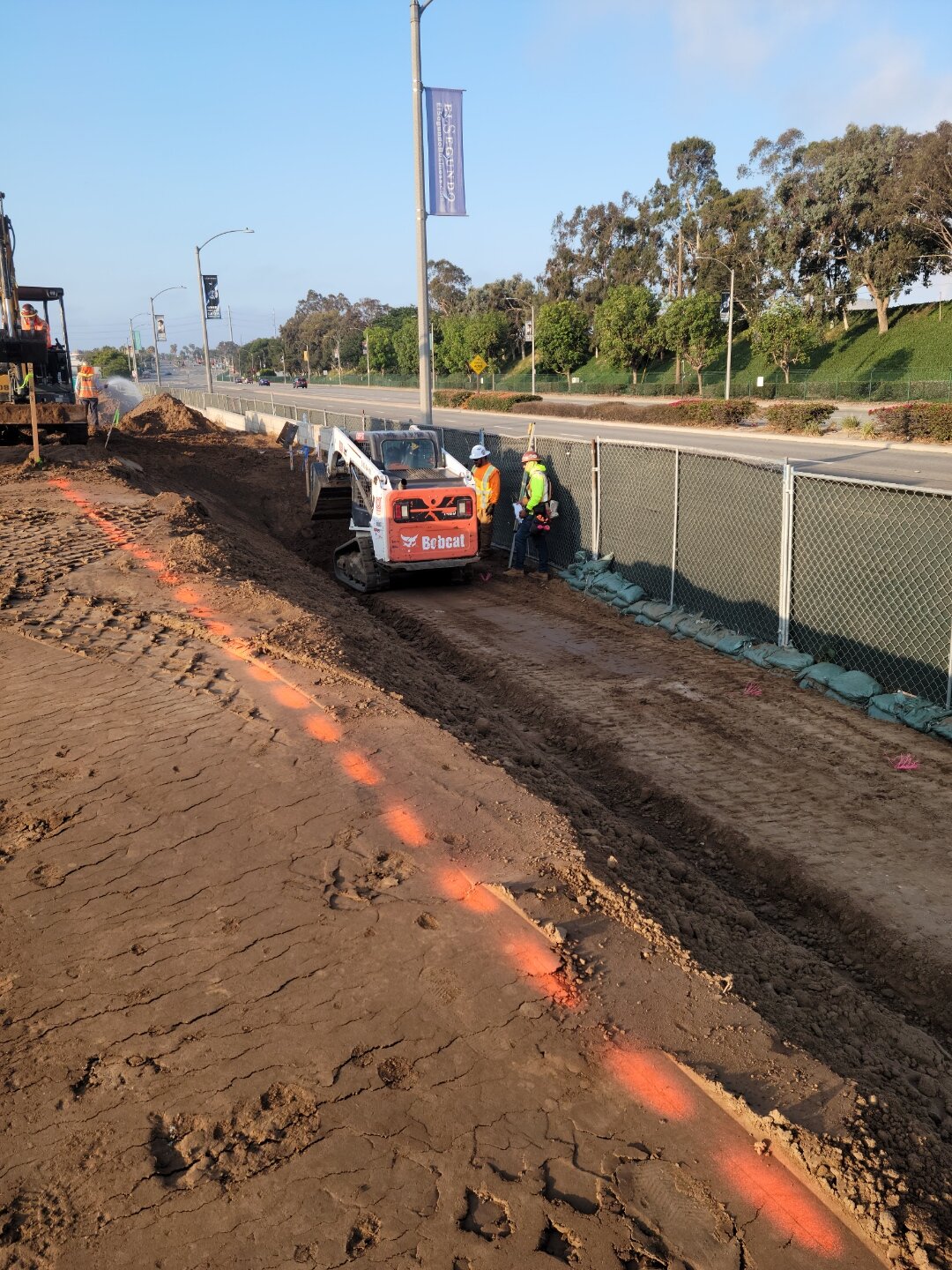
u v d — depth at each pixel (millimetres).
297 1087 3057
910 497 7648
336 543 16719
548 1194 2727
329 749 5496
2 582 8602
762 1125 2988
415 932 3857
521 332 87688
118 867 4246
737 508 9695
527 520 13250
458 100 15703
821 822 6109
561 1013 3453
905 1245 2623
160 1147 2828
